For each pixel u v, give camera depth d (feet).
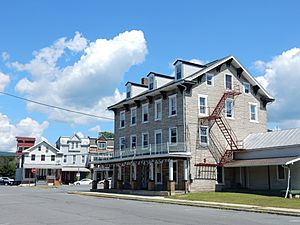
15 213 59.36
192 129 115.34
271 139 114.11
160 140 124.26
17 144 309.83
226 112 123.75
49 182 246.06
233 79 128.36
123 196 103.71
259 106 134.00
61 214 57.21
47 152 260.21
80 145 269.85
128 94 145.18
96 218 51.52
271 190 104.68
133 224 44.70
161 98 126.41
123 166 140.26
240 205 72.43
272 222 47.47
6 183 259.60
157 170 124.26
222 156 118.83
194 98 117.70
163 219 50.01
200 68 122.83
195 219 50.19
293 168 102.53
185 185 109.50
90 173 267.59
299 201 75.72
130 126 141.69
